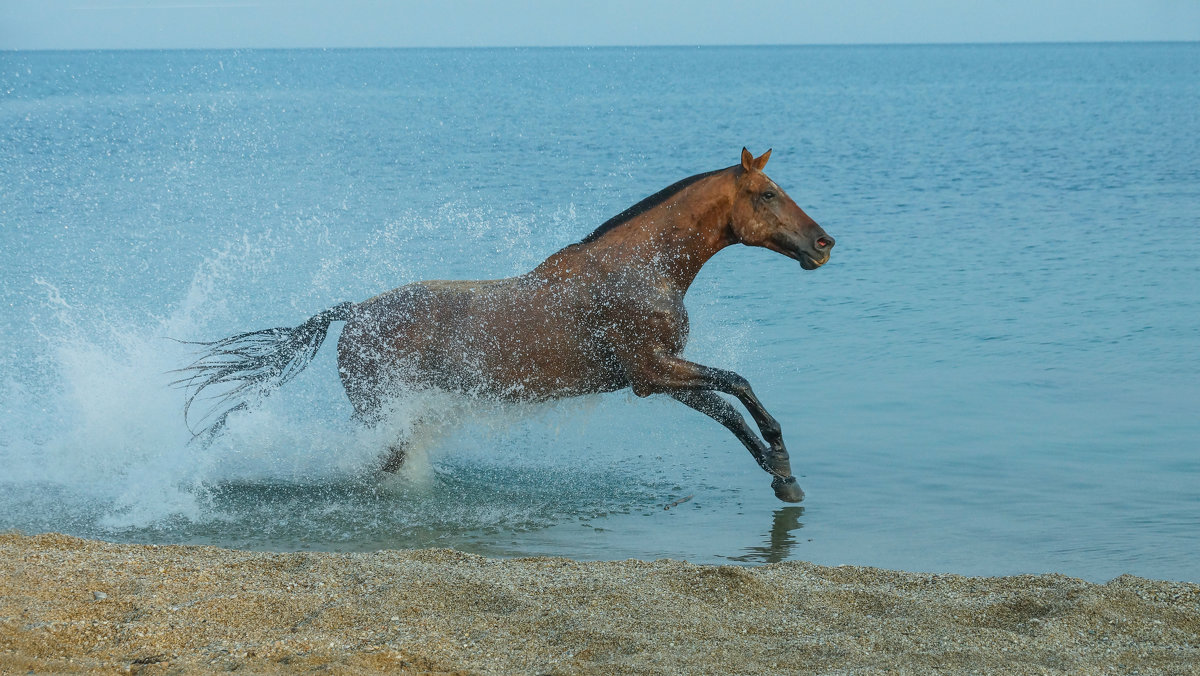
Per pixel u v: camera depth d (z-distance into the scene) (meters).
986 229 21.03
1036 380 11.00
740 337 12.99
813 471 8.57
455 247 18.41
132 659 4.52
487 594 5.27
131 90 115.25
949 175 31.70
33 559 5.87
